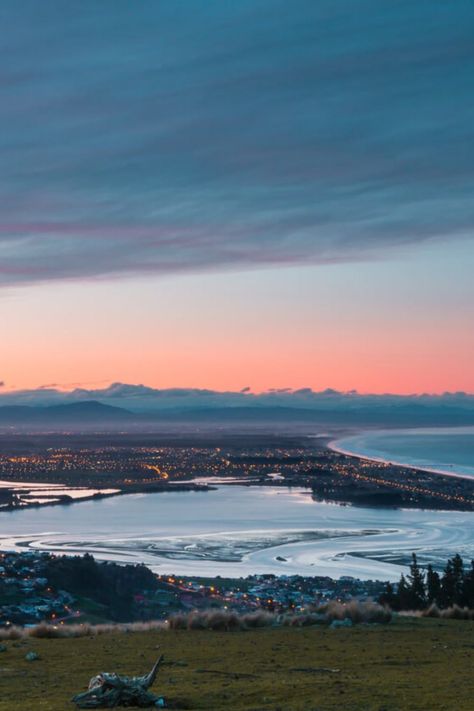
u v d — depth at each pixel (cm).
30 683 2583
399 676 2598
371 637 3553
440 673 2648
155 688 2447
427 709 2092
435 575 8756
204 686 2469
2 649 3294
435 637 3541
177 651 3209
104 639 3612
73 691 2420
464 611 4472
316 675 2648
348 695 2294
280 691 2366
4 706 2197
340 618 4112
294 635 3647
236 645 3353
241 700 2259
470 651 3139
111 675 2278
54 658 3094
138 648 3306
